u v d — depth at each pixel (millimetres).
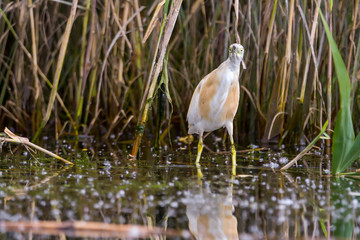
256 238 4742
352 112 11961
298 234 4855
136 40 13602
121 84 13516
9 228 4898
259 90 12352
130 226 4953
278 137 12141
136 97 13930
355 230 4977
